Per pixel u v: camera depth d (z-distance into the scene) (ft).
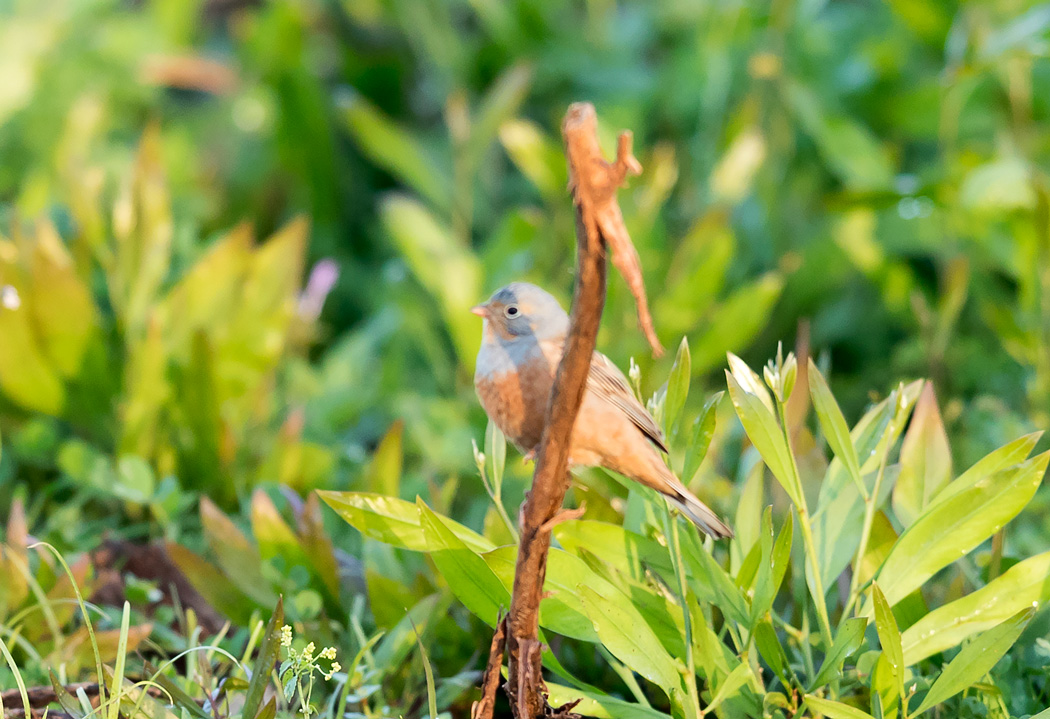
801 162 43.52
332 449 30.19
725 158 35.09
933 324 34.81
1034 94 39.29
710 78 43.29
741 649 16.97
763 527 15.84
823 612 16.25
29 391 27.94
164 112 53.67
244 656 18.58
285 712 17.07
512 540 19.93
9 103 45.57
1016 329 30.40
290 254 29.68
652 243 33.58
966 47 35.83
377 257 47.88
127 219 29.35
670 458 16.93
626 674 17.40
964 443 28.73
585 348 12.01
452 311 33.37
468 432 31.50
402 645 19.13
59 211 34.35
